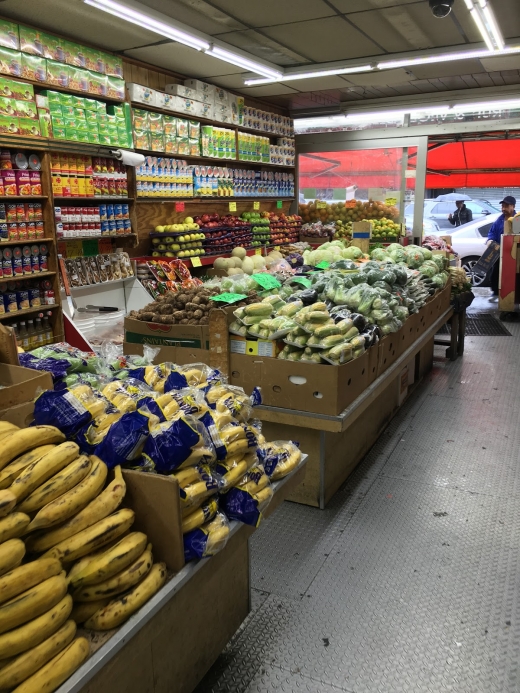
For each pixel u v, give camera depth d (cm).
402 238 764
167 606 133
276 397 275
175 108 521
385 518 282
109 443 136
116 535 127
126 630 120
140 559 129
